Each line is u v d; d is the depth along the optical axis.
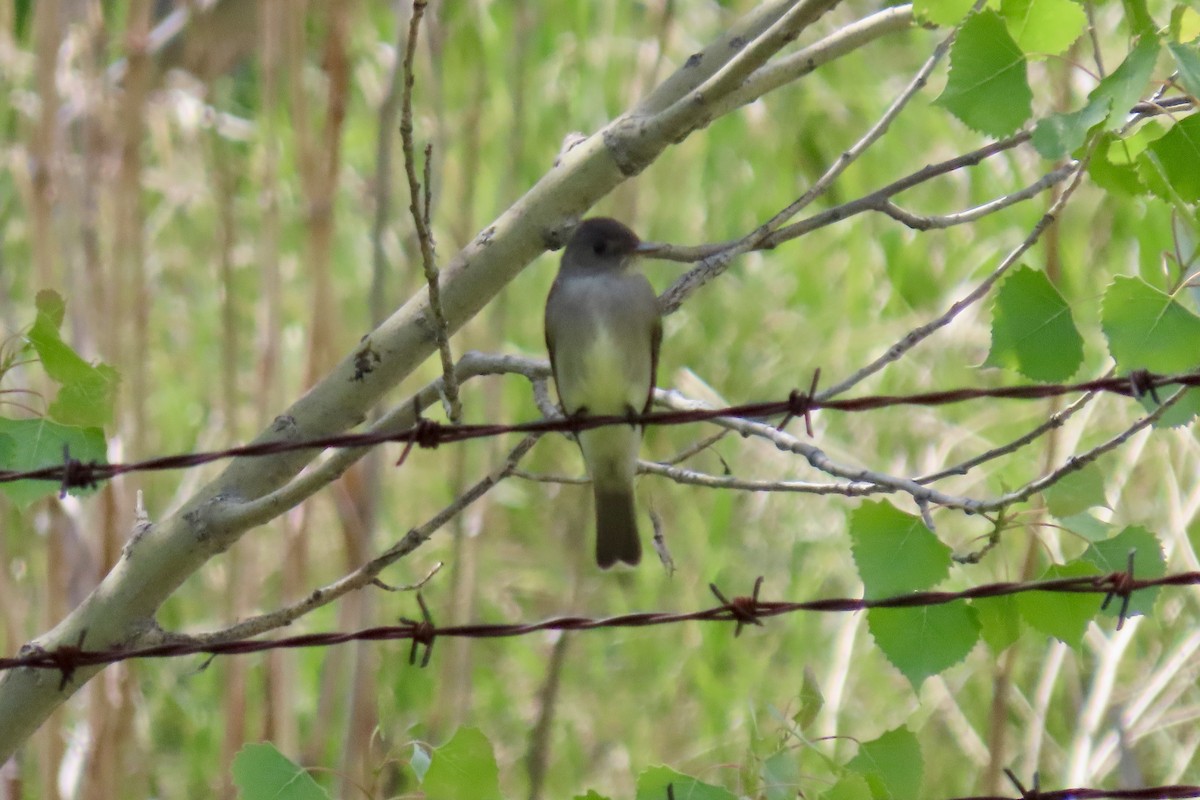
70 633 6.40
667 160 12.62
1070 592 5.38
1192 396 5.29
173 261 13.11
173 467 5.57
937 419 11.62
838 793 5.70
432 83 10.41
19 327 10.97
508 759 11.82
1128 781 9.45
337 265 12.56
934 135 12.42
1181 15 5.14
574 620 5.55
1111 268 11.16
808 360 12.45
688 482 6.44
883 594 5.37
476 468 12.35
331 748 10.98
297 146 8.84
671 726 11.53
